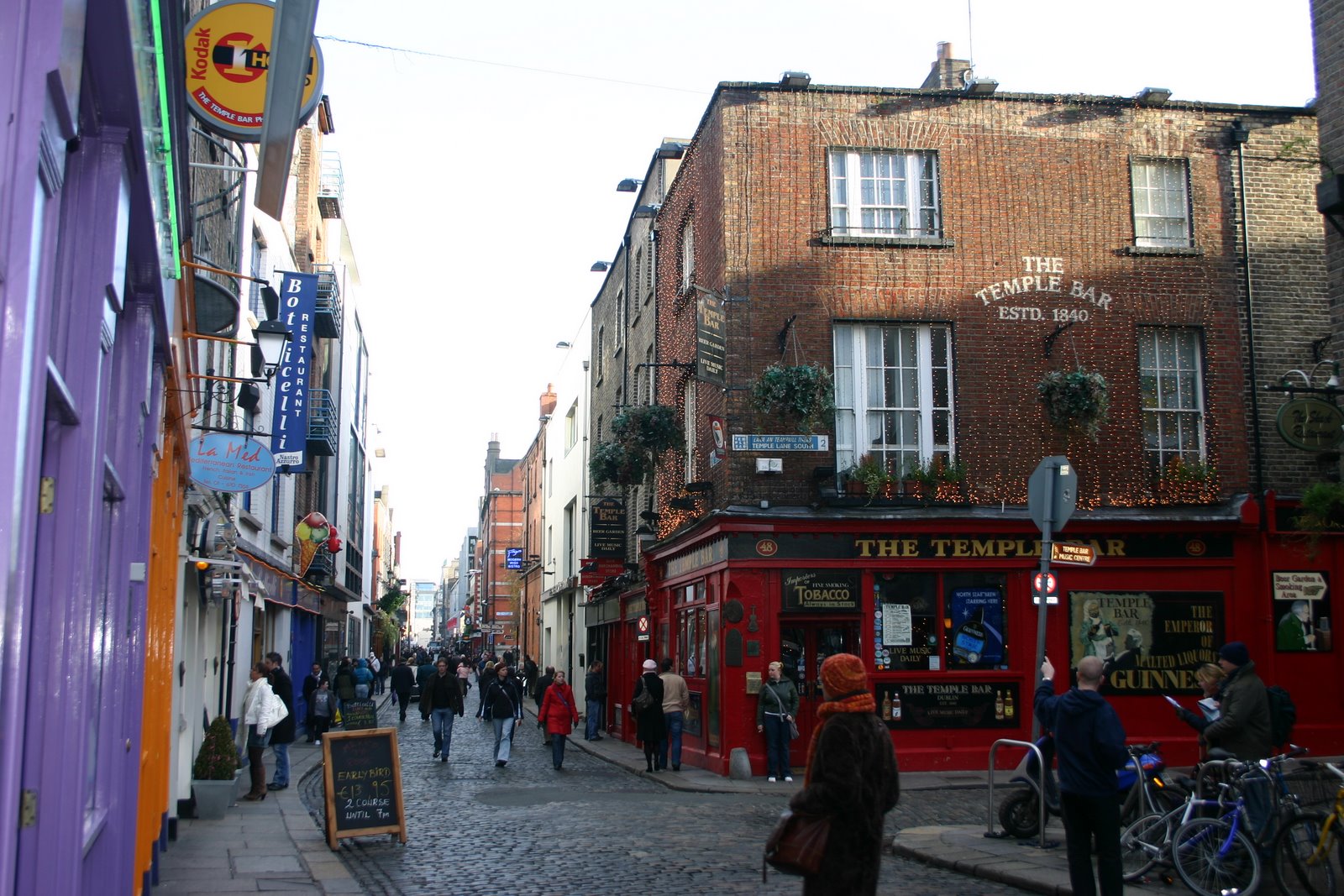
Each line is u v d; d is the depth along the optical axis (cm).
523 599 5912
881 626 1853
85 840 512
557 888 942
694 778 1830
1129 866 918
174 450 1014
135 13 459
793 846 512
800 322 1903
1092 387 1856
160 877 959
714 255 1986
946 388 1928
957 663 1856
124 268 529
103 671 617
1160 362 1973
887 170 1970
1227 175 2014
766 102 1950
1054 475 1019
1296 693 1878
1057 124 1994
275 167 810
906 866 1027
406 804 1520
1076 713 756
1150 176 2011
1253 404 1962
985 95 1981
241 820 1328
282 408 2170
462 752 2409
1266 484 1948
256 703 1521
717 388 1959
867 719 532
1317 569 1914
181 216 815
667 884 955
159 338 749
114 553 637
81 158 470
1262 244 2009
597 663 2886
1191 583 1897
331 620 4000
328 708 2542
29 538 332
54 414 444
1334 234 1188
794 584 1847
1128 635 1880
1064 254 1966
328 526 2764
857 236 1939
